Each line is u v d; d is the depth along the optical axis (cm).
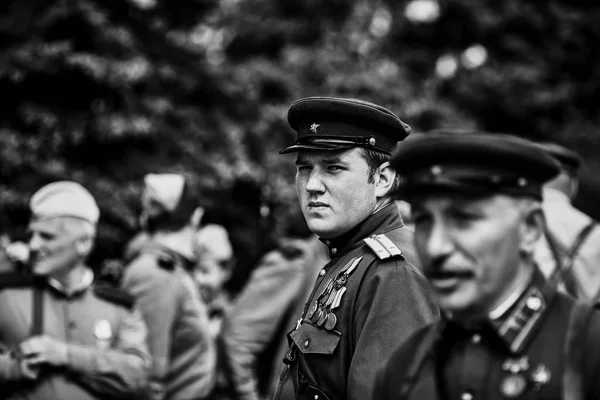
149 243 582
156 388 547
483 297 224
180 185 589
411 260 342
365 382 311
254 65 1638
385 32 1930
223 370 573
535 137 1909
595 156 1839
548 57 1953
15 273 484
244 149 1446
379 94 1705
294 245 576
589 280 461
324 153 346
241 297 576
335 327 331
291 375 341
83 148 1302
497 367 225
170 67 1434
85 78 1305
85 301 489
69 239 482
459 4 1911
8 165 1245
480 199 224
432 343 238
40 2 1388
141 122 1298
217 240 738
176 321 568
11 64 1284
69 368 464
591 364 223
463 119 1748
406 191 233
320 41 1823
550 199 512
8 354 464
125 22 1430
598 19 1959
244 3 1842
